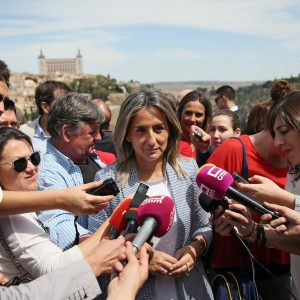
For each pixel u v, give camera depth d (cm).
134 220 238
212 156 341
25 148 249
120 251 222
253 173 323
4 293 201
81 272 213
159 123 281
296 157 280
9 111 430
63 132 345
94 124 351
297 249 269
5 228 238
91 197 224
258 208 249
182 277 285
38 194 223
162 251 284
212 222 291
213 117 559
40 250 238
